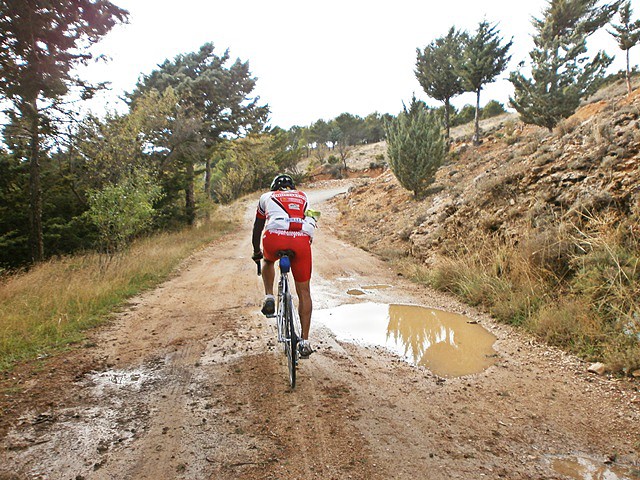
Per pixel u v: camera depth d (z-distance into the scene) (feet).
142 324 20.67
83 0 29.37
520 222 27.84
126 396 12.72
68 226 55.98
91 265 36.55
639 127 26.63
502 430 10.92
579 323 17.16
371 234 52.11
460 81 95.55
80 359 15.80
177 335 18.80
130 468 9.21
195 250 49.08
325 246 47.62
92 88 36.73
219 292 27.81
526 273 22.75
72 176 53.78
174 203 77.46
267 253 13.44
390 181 85.87
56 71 31.42
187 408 11.98
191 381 13.82
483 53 82.99
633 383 13.19
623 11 60.08
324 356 16.15
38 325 19.47
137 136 58.03
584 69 60.08
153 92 67.51
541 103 60.54
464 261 28.40
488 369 14.93
